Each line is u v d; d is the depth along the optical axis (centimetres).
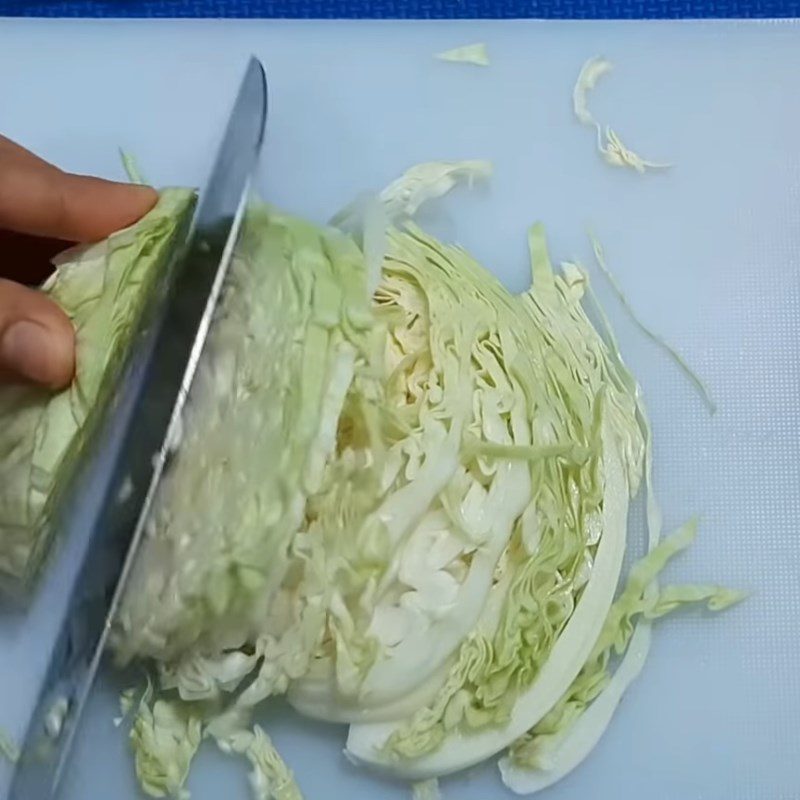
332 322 24
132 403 25
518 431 26
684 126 30
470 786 27
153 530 25
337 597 24
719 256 29
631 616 27
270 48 31
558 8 32
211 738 27
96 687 27
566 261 30
